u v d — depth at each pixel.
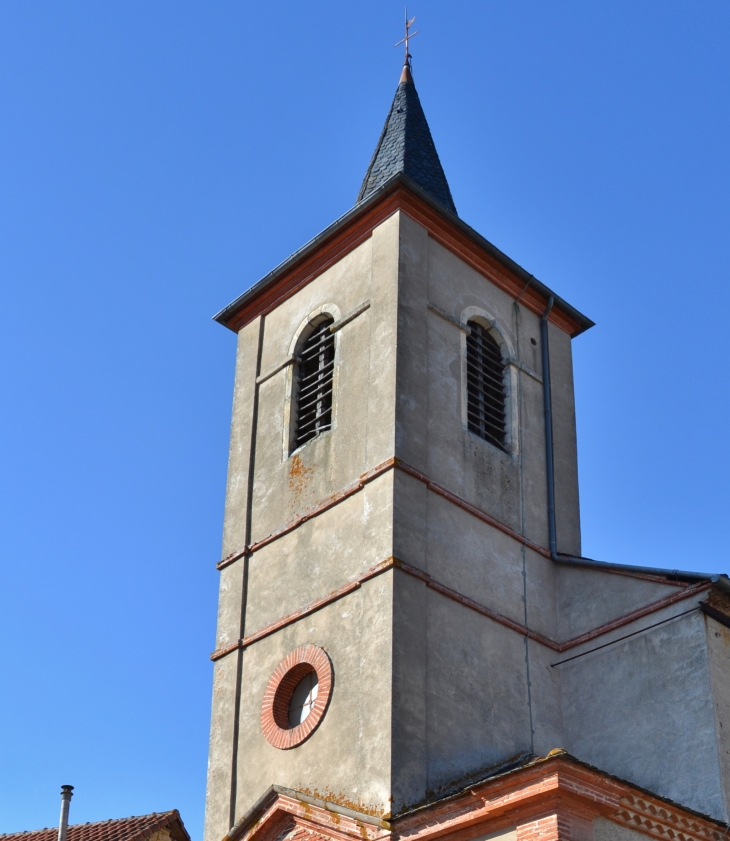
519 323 26.17
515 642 22.17
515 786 16.97
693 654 20.84
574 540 24.33
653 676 21.25
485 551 22.56
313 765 20.45
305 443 24.12
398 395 22.47
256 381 25.91
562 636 22.91
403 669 20.05
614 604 22.45
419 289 24.06
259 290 26.73
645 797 17.66
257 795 21.17
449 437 23.06
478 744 20.53
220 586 23.98
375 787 19.17
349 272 25.03
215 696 22.89
